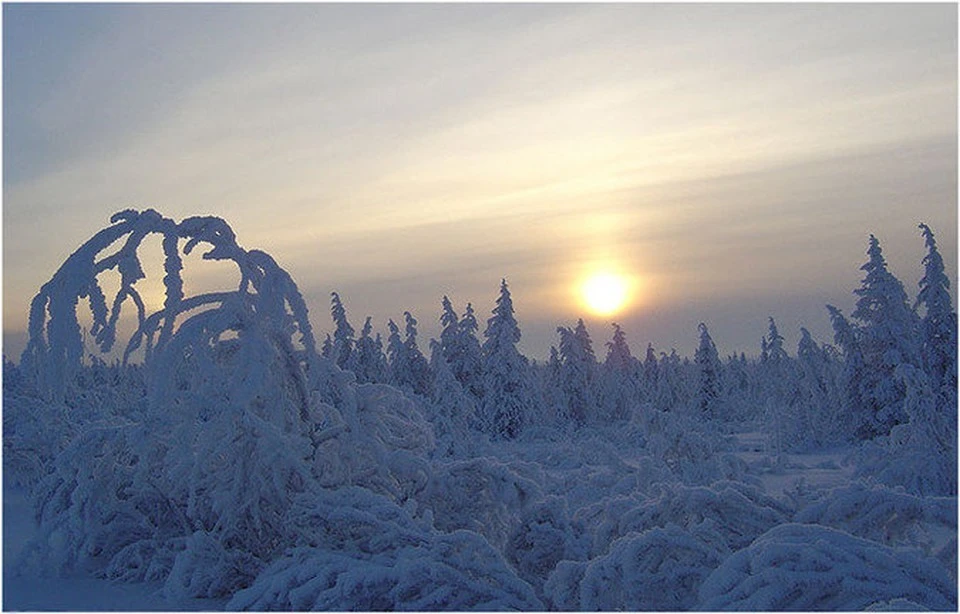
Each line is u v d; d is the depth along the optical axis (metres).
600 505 9.93
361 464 10.30
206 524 9.84
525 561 9.19
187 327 9.27
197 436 9.36
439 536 7.91
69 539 9.61
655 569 7.33
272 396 9.48
